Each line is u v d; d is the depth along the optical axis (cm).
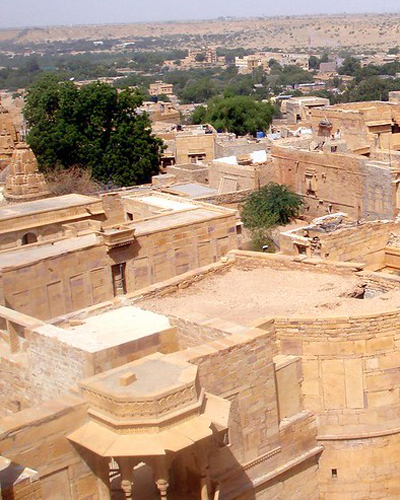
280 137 8306
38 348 2208
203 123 10100
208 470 1895
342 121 6994
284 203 6059
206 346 2034
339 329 2253
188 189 6181
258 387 2109
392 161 6044
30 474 1669
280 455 2202
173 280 2759
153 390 1686
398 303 2402
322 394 2295
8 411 2381
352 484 2331
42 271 3156
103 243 3362
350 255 3450
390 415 2311
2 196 5762
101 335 2225
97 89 7475
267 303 2530
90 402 1734
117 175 7331
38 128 7531
